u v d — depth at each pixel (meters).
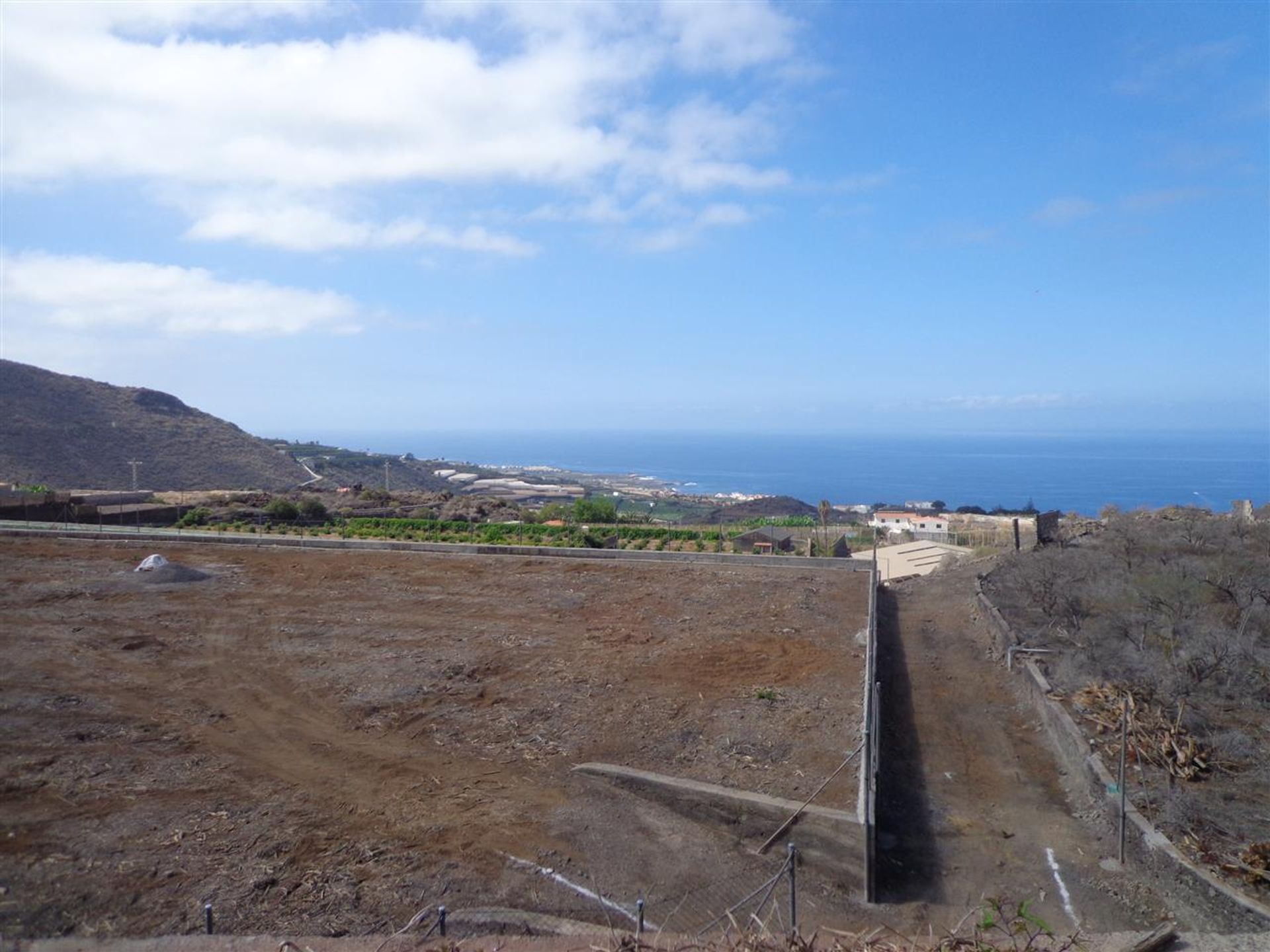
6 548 19.45
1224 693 9.84
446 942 5.11
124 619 13.23
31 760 7.92
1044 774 9.11
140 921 5.46
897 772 9.12
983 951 4.70
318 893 5.90
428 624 13.30
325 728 9.05
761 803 7.19
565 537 23.25
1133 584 13.23
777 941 5.04
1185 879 6.47
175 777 7.70
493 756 8.43
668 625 13.55
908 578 19.56
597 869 6.53
